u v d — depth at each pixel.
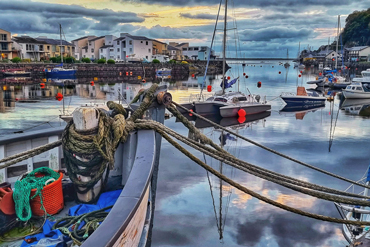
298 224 8.34
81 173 3.66
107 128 3.72
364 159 14.34
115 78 64.50
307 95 31.89
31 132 4.41
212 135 19.09
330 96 37.12
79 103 28.56
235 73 90.62
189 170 12.27
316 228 8.17
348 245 7.05
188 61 94.25
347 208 6.70
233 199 9.75
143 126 4.17
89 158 3.63
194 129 5.78
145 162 3.13
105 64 68.62
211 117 24.48
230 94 25.77
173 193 10.15
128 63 73.50
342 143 17.28
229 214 8.79
